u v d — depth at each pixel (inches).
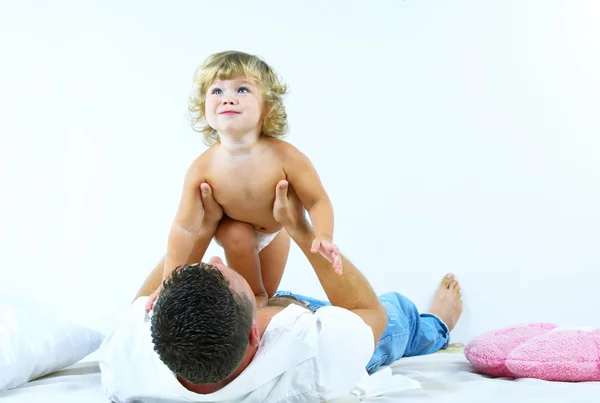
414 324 71.7
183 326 38.8
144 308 46.5
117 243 93.9
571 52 94.7
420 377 57.7
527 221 93.4
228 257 57.9
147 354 43.9
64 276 93.2
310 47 96.8
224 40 96.9
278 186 51.8
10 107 94.8
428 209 94.6
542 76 94.8
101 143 95.0
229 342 39.1
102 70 95.7
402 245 94.0
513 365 56.8
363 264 93.8
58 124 95.0
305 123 96.0
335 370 45.1
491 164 94.5
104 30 96.3
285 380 44.3
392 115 96.0
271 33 97.0
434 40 96.1
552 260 92.7
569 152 94.0
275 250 62.5
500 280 92.7
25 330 55.2
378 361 61.8
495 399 47.6
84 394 49.9
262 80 52.6
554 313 92.0
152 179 94.9
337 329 45.3
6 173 94.2
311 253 54.7
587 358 55.0
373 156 95.7
